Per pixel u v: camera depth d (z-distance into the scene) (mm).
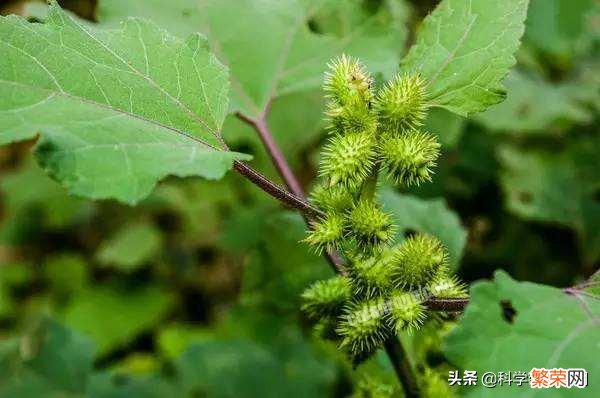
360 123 282
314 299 293
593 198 520
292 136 544
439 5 307
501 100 293
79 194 240
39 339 435
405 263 281
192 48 283
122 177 244
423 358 317
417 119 287
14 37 262
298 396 454
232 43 355
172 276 733
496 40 295
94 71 266
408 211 393
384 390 316
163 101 271
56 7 273
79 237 792
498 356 245
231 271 739
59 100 259
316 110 547
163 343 648
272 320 398
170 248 737
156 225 745
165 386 453
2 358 427
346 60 288
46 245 792
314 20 360
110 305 711
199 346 476
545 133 551
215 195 663
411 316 275
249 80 352
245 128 463
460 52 299
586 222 513
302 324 396
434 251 283
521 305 252
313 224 288
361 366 353
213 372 462
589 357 240
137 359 659
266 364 465
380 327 281
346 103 283
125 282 731
